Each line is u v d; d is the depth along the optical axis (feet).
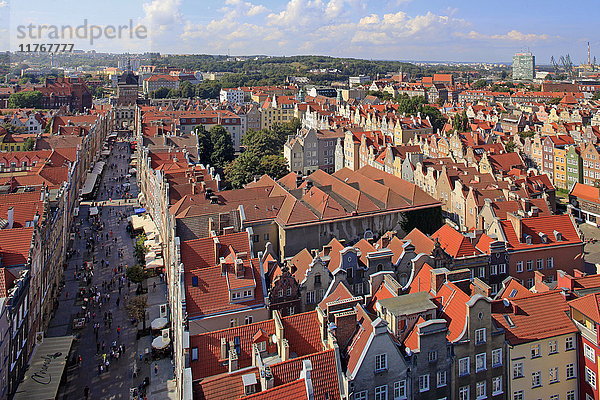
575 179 587.27
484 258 292.81
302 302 256.11
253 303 244.01
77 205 555.28
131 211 554.87
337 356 176.96
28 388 230.27
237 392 172.96
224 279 244.63
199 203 361.30
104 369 264.72
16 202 343.05
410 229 381.19
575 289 226.38
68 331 305.32
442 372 185.47
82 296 352.69
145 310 316.81
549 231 316.81
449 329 193.88
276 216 351.05
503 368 195.21
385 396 177.27
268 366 172.24
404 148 599.98
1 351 207.10
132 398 240.32
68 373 261.65
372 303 228.43
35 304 272.10
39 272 284.00
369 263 267.80
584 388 204.23
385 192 386.52
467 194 434.30
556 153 617.21
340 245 288.92
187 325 214.28
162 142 625.00
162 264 371.56
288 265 281.13
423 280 245.24
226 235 273.95
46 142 631.56
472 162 581.94
